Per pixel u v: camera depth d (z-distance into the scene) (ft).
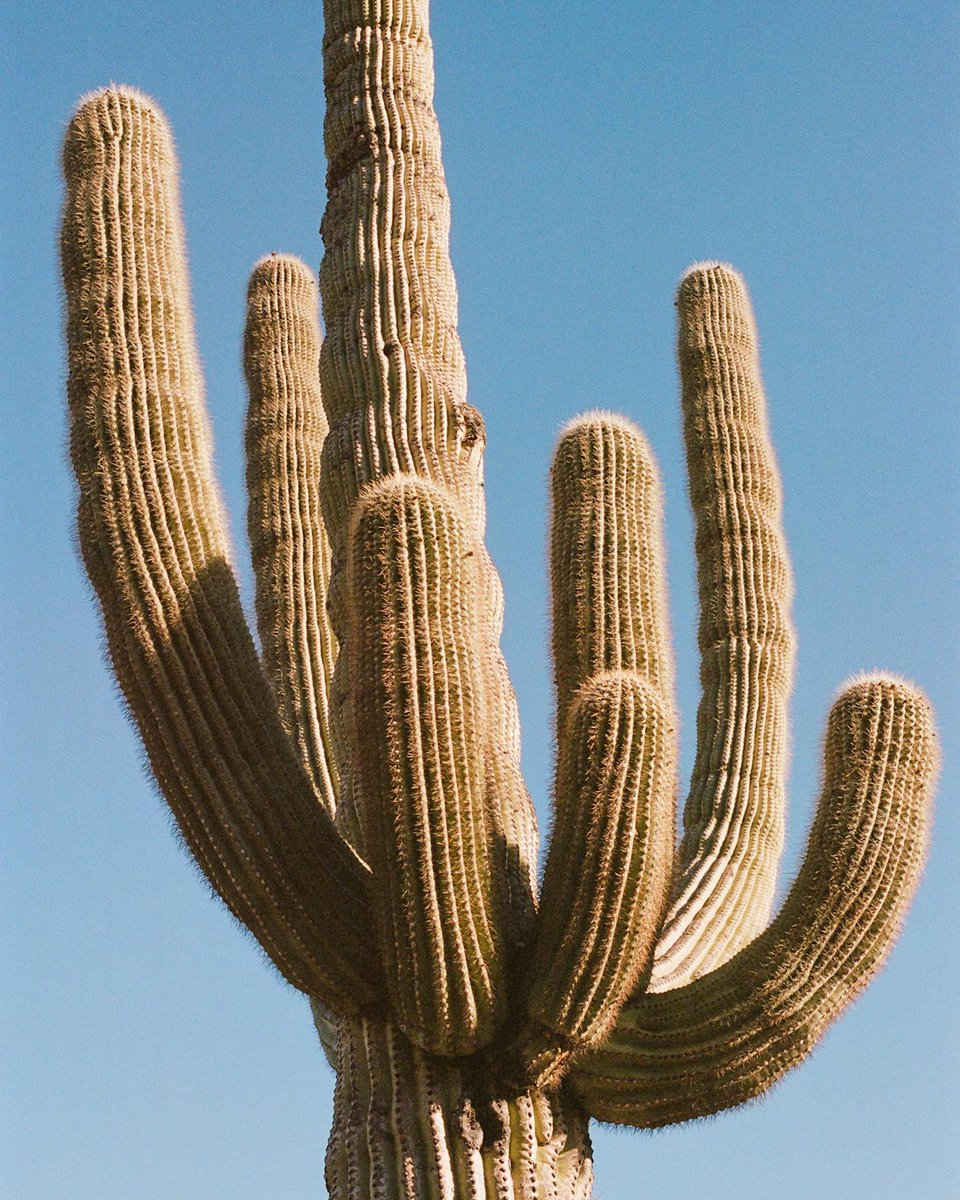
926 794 24.04
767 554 31.53
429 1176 22.67
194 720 24.17
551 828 23.20
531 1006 22.82
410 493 23.61
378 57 32.37
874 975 23.52
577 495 26.48
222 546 25.66
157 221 27.66
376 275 29.94
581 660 25.32
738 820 29.01
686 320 34.37
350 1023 24.08
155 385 26.12
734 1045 23.11
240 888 23.68
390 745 22.63
